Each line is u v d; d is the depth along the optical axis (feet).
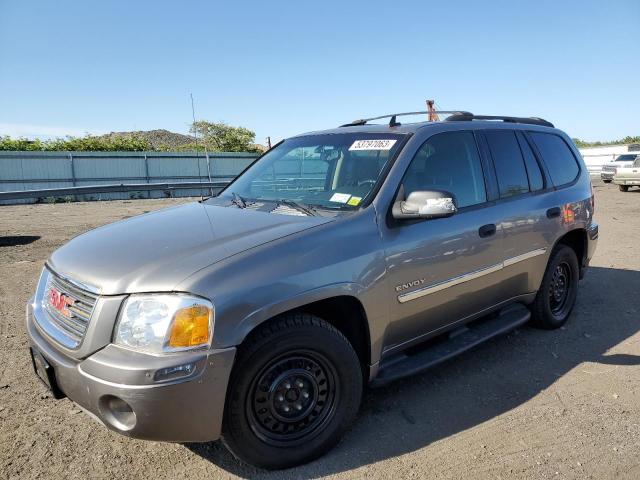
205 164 88.28
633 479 8.42
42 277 9.98
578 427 9.98
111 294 7.75
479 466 8.79
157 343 7.38
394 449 9.31
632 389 11.55
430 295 10.68
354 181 10.86
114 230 10.47
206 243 8.84
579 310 17.29
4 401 10.96
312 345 8.56
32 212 48.06
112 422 7.63
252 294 7.88
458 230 11.19
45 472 8.59
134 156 81.66
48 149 102.37
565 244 16.02
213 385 7.54
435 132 11.81
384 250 9.71
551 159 15.21
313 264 8.66
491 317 13.48
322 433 8.93
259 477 8.52
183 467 8.78
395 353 10.72
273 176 12.80
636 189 78.07
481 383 11.94
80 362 7.79
